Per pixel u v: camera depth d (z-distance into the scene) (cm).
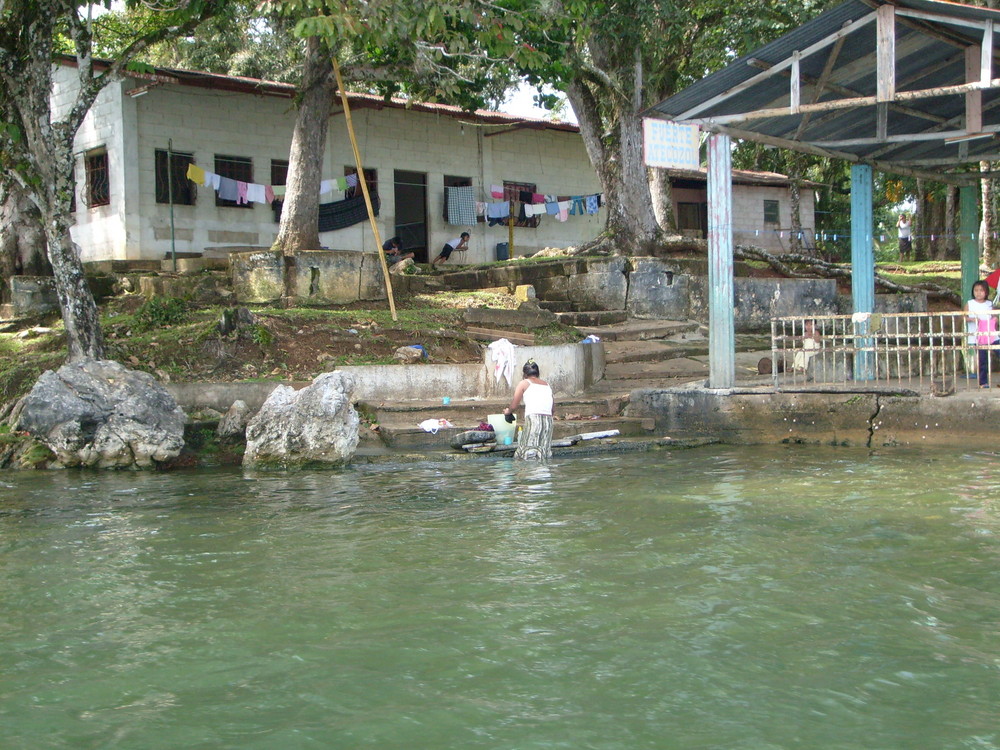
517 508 826
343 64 1797
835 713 413
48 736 400
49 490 943
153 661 480
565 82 1758
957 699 426
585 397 1396
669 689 439
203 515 816
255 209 2270
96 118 2130
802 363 1448
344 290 1752
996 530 712
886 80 1092
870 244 1433
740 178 3170
